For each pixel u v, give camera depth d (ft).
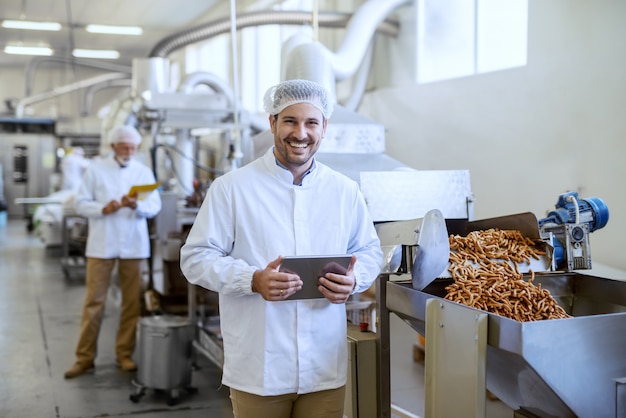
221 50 34.27
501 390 6.33
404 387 11.58
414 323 6.75
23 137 43.68
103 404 11.27
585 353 5.29
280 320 5.69
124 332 13.24
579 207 7.63
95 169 12.74
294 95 5.64
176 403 11.32
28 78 41.65
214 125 16.72
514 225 7.43
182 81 19.45
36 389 12.01
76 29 36.70
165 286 15.52
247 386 5.72
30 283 23.13
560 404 5.40
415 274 6.35
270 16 18.61
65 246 24.43
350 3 19.49
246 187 5.77
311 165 5.95
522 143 13.21
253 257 5.75
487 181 14.37
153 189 11.90
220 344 11.73
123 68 38.32
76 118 40.09
